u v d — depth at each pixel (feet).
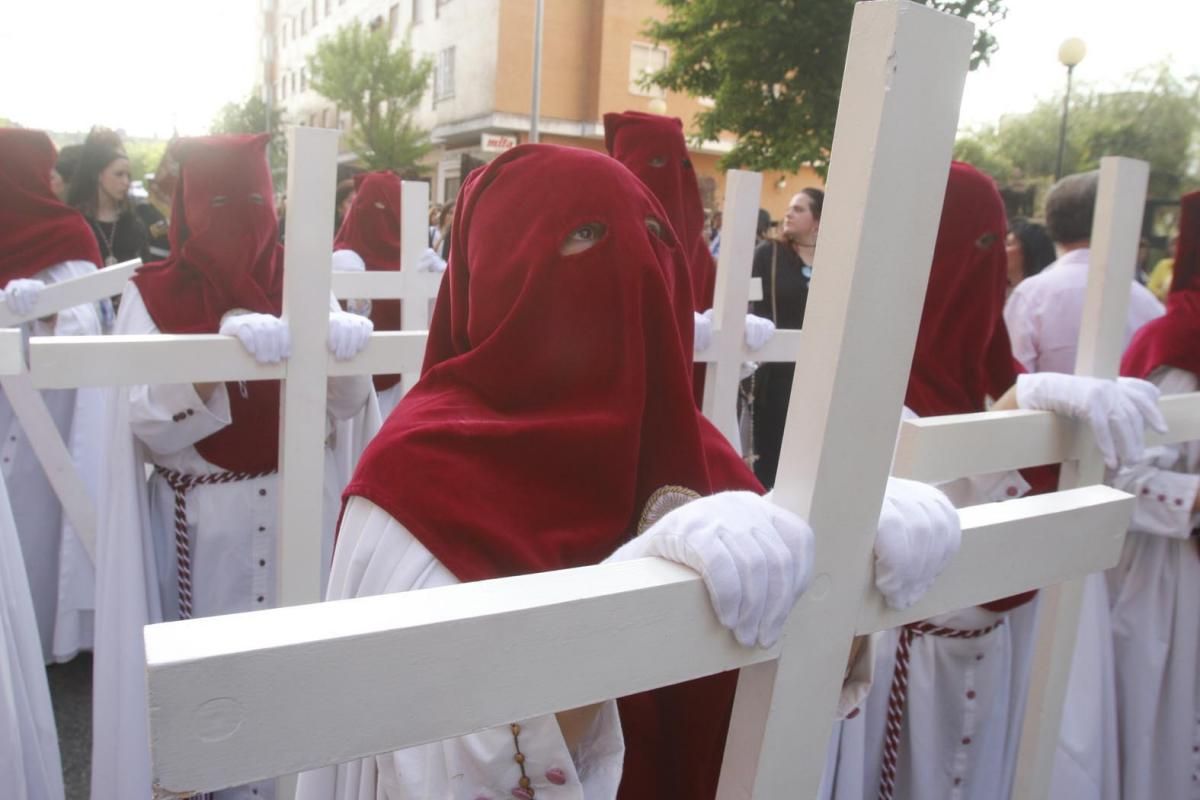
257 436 7.08
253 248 7.52
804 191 12.92
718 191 38.52
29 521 9.79
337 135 5.65
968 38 2.23
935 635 5.53
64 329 10.93
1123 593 6.75
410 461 3.15
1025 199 13.38
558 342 3.31
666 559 2.36
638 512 3.41
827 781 5.33
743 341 8.23
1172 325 6.59
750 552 2.22
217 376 5.57
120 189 14.89
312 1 112.57
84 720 8.88
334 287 9.71
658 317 3.34
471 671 1.96
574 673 2.10
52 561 9.99
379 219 14.58
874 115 2.15
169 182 9.65
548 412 3.36
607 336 3.30
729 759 2.62
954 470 4.33
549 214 3.31
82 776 7.96
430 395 3.53
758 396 12.53
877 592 2.63
